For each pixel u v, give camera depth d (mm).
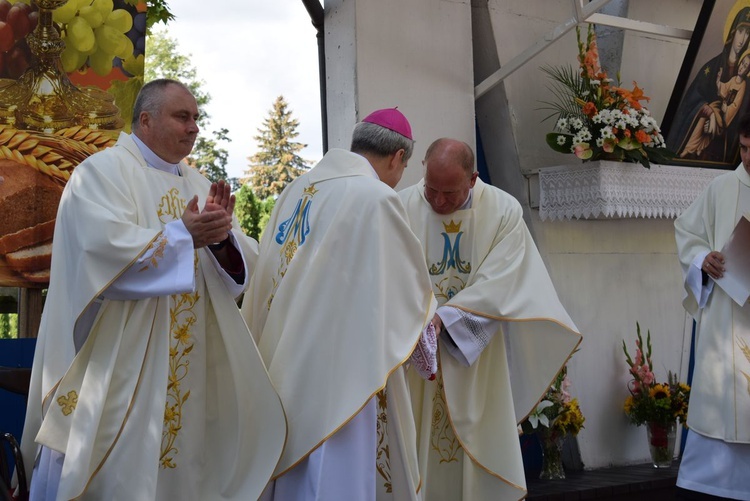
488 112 5949
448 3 5469
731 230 4738
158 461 2877
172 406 3014
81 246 2857
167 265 2848
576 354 5809
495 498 3809
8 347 4211
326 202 3193
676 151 6094
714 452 4680
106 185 2955
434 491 3846
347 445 3018
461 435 3766
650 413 5723
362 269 3068
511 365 4082
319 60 5375
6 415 4285
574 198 5504
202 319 3109
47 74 4141
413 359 3365
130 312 2953
